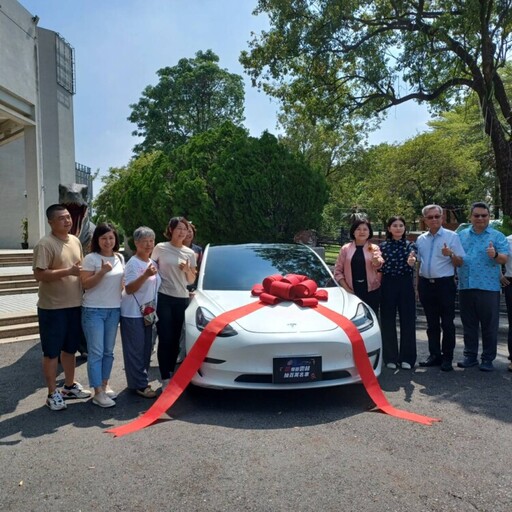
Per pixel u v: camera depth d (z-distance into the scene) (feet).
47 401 14.35
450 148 83.41
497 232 17.63
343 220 93.25
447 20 39.17
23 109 54.24
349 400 14.43
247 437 11.82
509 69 64.80
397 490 9.25
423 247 17.99
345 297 16.35
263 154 37.78
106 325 14.60
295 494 9.17
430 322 18.13
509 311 17.97
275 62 50.85
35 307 28.35
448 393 15.05
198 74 125.08
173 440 11.75
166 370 16.05
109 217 70.23
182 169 43.16
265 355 13.39
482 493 9.13
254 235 37.11
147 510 8.79
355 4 46.01
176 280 16.03
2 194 70.95
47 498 9.27
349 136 88.58
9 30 50.19
